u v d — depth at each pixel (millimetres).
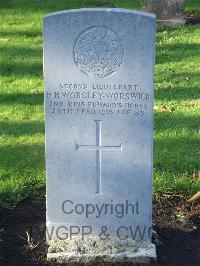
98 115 2225
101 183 2283
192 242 2395
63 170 2271
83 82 2201
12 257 2299
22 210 2652
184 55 4727
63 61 2186
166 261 2266
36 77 4277
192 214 2578
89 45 2170
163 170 2889
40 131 3398
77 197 2295
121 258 2229
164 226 2506
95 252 2246
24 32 5449
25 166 2975
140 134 2234
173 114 3576
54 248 2279
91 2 6590
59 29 2160
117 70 2186
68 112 2225
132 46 2164
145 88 2195
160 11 5637
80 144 2248
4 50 4867
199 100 3812
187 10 6469
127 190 2285
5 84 4129
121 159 2258
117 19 2146
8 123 3504
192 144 3180
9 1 6648
